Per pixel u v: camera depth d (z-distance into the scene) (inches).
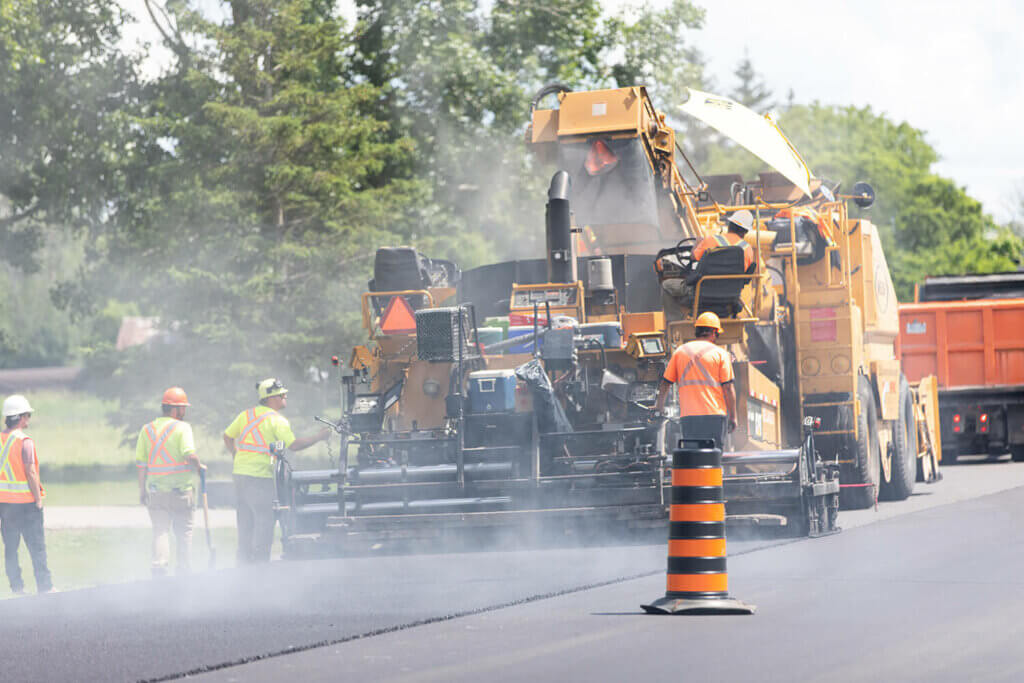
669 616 793.6
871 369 1633.9
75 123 2775.6
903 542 1150.3
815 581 921.5
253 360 2568.9
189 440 1166.3
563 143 1525.6
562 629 757.3
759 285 1380.4
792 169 1614.2
